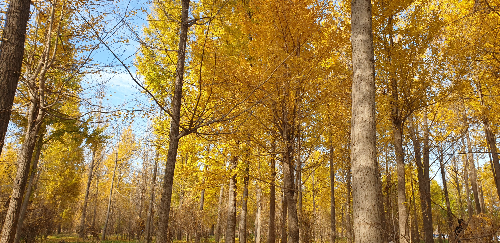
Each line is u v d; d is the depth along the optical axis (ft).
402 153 23.22
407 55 22.09
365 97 11.05
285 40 19.31
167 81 24.21
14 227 20.80
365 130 10.69
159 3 17.75
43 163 54.34
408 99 22.90
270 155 21.11
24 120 28.27
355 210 10.25
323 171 43.60
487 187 65.16
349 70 20.85
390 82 23.34
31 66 24.07
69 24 22.71
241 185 35.14
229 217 32.50
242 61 19.84
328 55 19.54
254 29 19.58
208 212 60.59
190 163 29.43
